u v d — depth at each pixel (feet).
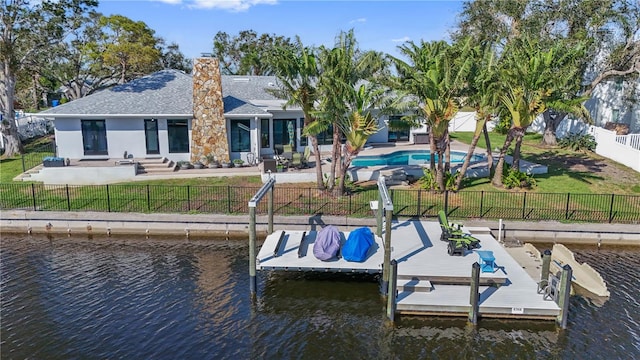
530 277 49.16
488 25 107.34
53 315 44.14
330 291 49.75
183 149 94.38
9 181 82.58
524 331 41.91
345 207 70.28
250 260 48.21
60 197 74.64
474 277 41.98
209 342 40.01
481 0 108.47
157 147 93.81
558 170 91.61
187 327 42.37
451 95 67.56
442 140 73.72
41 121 136.46
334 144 72.84
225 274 53.83
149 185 78.38
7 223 67.56
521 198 74.74
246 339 40.57
